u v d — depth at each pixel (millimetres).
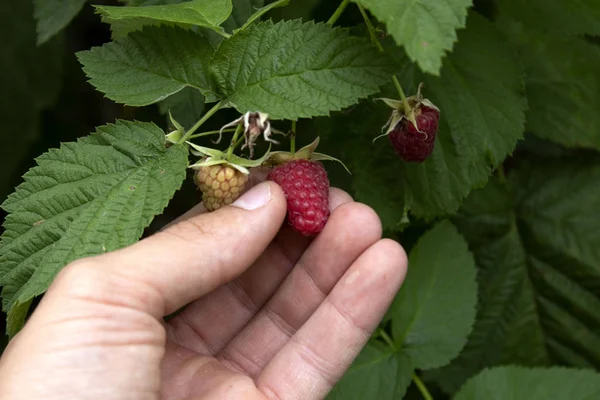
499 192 417
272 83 304
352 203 343
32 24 425
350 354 348
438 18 272
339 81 301
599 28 364
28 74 428
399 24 271
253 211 310
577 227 412
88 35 440
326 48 304
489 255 420
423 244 386
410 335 380
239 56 306
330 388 352
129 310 295
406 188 362
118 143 305
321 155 325
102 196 300
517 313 419
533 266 418
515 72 356
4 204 298
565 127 391
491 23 356
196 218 312
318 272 349
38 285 291
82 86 451
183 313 364
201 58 314
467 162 358
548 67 389
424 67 267
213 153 305
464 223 417
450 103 357
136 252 300
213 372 339
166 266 302
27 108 431
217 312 364
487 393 371
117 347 293
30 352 284
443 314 380
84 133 459
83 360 288
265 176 342
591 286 411
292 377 346
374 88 300
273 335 362
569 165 417
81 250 295
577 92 388
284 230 353
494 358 419
